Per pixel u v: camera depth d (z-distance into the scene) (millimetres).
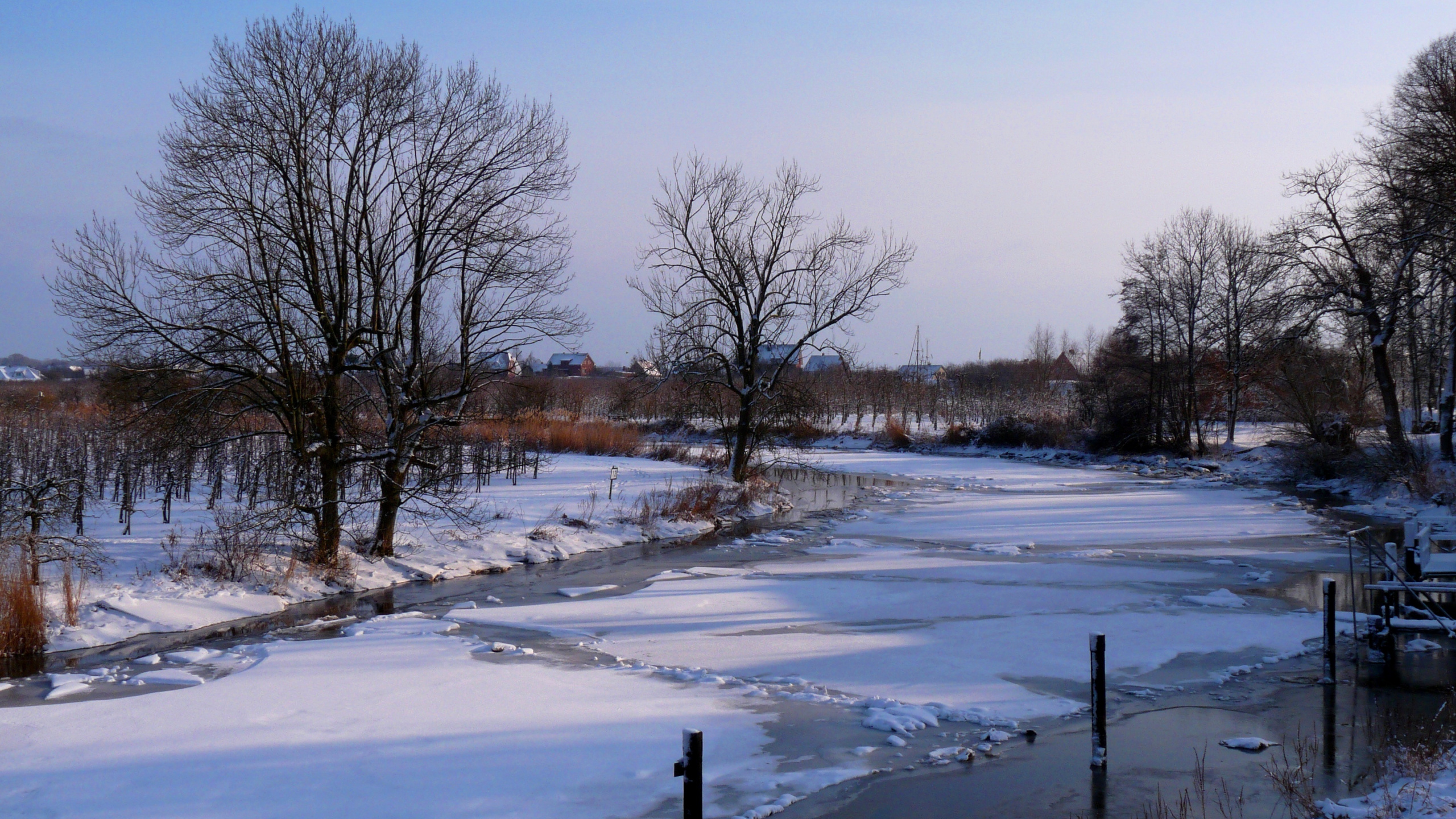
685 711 9656
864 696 10336
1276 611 14805
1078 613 14648
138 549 17516
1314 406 41219
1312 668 11523
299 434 16562
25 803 7055
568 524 23625
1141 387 53938
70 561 14438
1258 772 8102
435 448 19750
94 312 14766
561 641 13047
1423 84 29469
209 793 7266
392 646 12570
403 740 8570
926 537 24328
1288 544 22547
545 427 46969
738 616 14586
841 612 14836
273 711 9453
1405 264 31188
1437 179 26516
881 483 41344
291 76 15977
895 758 8422
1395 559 12883
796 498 35094
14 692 10500
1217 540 23266
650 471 37281
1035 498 34781
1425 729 9133
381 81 16734
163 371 15281
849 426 74062
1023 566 19344
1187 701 10203
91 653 12586
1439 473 30766
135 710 9508
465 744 8469
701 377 33344
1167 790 7719
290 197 16062
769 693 10391
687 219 32750
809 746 8688
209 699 9914
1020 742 8906
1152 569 18984
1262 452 47906
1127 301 55156
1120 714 9750
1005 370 98812
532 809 7086
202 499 25969
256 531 16984
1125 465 50188
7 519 14289
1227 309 53094
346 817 6848
